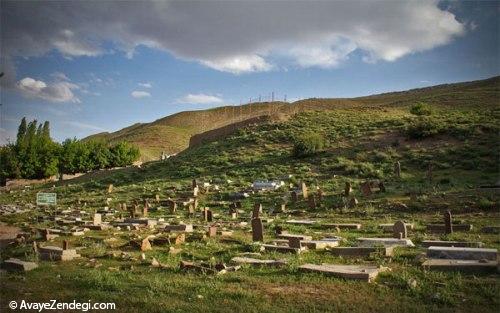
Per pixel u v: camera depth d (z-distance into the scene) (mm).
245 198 31266
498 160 33406
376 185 30859
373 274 10125
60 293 9703
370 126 52906
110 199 35656
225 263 12367
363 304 8547
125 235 18266
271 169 41500
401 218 21156
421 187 28312
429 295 8906
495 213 20047
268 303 8773
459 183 28109
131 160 82062
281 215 24766
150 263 12500
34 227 22125
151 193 36906
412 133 44312
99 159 76188
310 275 10578
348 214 23312
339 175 36469
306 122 60094
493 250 11305
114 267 12133
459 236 15625
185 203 29984
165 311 8438
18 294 9656
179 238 15930
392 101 102688
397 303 8570
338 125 55844
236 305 8672
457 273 10141
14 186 61438
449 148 38781
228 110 175875
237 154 50656
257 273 11062
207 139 67562
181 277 10875
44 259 13422
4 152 65625
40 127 86812
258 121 66938
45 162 68625
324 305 8562
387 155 39750
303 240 15367
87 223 22062
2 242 17859
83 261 12984
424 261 11273
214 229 17547
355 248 13078
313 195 27781
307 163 42156
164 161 56375
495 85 87375
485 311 8078
